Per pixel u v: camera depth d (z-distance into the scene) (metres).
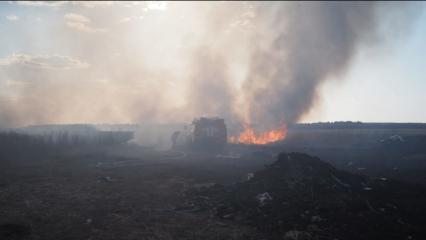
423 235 11.19
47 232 12.03
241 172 25.25
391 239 10.88
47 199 17.00
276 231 11.96
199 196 17.12
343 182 17.12
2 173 24.56
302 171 17.44
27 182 21.30
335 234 11.31
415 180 21.45
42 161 31.67
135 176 23.83
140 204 16.14
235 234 11.84
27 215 14.13
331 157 34.69
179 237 11.61
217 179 22.48
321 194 15.08
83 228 12.54
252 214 13.60
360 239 10.91
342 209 13.15
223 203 15.32
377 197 15.03
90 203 16.31
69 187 19.94
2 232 11.52
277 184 16.73
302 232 11.50
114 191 18.95
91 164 30.45
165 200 16.92
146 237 11.60
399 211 13.62
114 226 12.80
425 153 35.38
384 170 25.80
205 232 12.08
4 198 17.03
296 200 14.38
